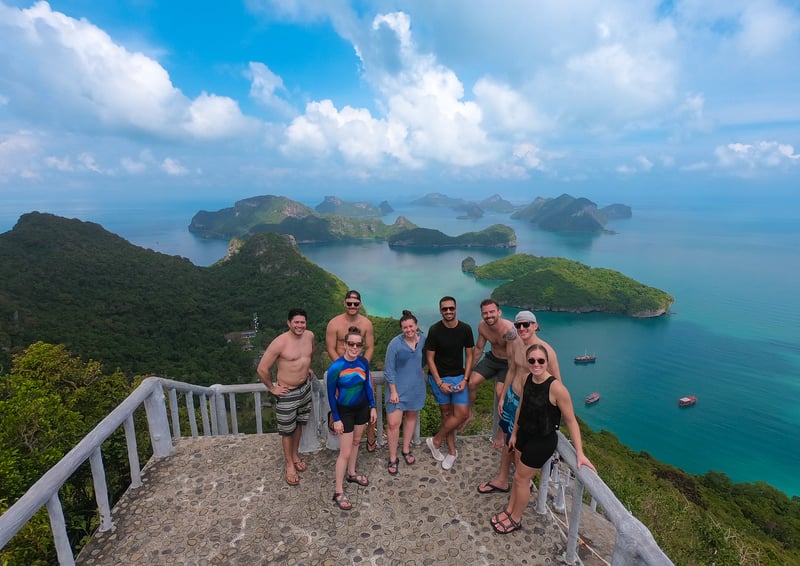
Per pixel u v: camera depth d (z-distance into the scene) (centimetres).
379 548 317
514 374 367
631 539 229
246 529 335
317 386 439
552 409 308
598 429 6172
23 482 485
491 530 338
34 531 354
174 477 397
